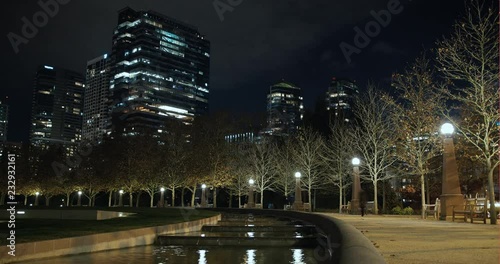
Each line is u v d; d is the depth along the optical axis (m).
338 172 47.94
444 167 21.89
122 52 192.75
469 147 31.59
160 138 67.00
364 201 27.38
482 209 19.80
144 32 188.75
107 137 83.50
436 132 30.70
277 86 161.25
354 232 8.88
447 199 21.47
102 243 15.48
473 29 21.92
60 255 13.61
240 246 17.33
